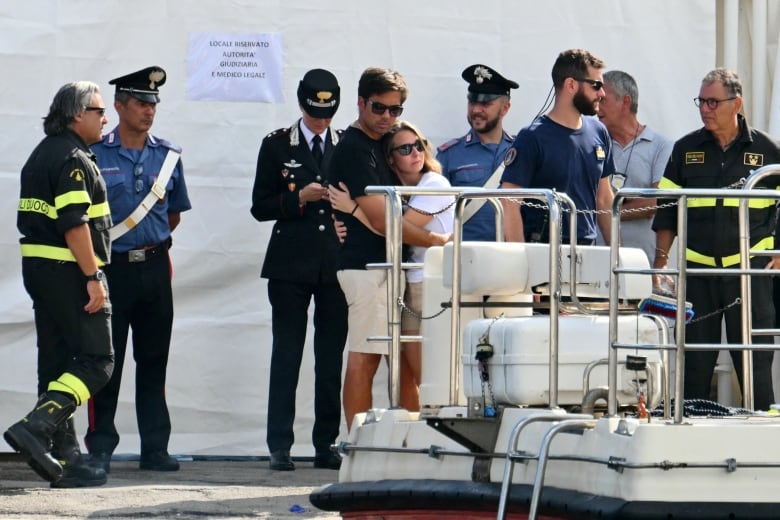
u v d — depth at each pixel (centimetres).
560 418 2016
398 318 2395
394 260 2384
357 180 3022
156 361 3403
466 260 2320
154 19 3572
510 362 2117
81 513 2658
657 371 2150
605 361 2108
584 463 1952
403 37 3650
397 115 3038
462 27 3672
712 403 2339
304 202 3372
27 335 3556
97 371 2961
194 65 3588
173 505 2756
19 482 3145
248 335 3631
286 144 3438
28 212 2961
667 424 1878
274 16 3606
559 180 2903
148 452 3391
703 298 3247
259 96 3606
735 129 3228
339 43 3631
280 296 3431
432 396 2491
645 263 2256
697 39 3734
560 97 2933
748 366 2405
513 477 2080
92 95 2980
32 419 2886
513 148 2920
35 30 3525
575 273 2220
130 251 3319
